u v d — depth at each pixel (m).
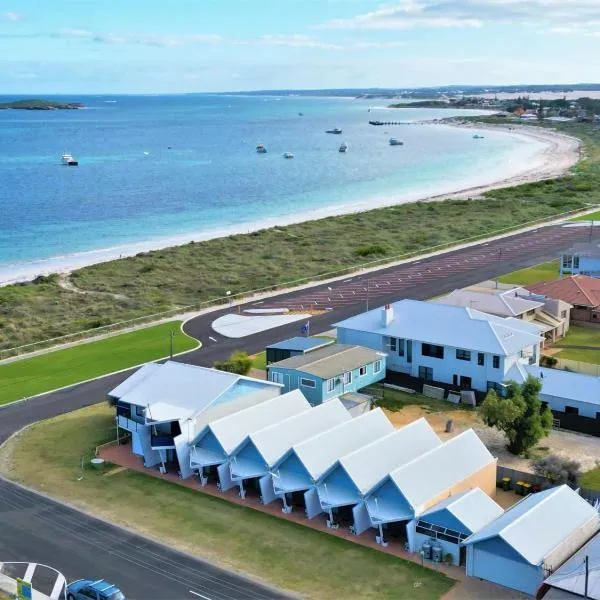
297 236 144.75
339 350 66.69
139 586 39.03
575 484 48.19
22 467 53.66
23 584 37.25
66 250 142.62
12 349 80.44
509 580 38.41
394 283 104.94
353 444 49.06
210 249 135.00
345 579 39.56
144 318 90.94
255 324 87.81
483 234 138.75
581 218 152.38
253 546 42.97
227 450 49.62
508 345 63.94
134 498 48.97
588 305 82.38
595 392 59.03
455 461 46.44
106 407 64.69
